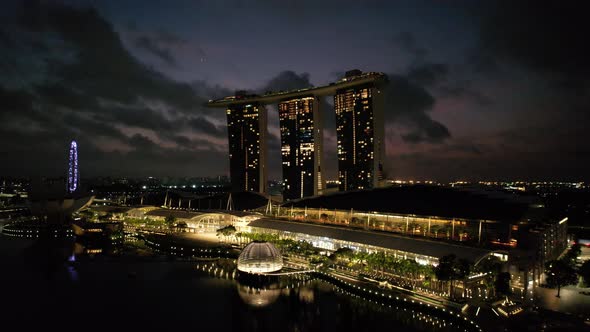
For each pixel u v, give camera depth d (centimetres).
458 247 18488
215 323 14462
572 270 15512
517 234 17425
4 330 13800
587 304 14750
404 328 13762
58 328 14000
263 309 15738
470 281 16388
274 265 19375
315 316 15000
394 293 16412
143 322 14525
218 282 19162
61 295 17288
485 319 13400
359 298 16925
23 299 16775
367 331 13575
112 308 15862
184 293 17575
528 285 15712
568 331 12219
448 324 14000
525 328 12494
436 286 16925
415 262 17362
